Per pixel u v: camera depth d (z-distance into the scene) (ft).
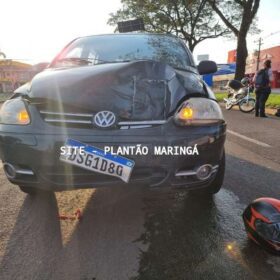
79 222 8.85
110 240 7.89
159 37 12.92
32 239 7.98
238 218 8.91
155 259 7.07
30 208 9.76
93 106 7.59
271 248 6.58
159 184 7.64
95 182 7.55
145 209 9.60
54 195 10.71
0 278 6.51
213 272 6.57
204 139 7.74
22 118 7.86
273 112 34.83
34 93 8.11
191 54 12.28
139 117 7.60
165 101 7.86
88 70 9.16
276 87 157.17
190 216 9.07
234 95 40.40
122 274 6.59
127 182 7.44
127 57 11.51
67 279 6.46
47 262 7.03
